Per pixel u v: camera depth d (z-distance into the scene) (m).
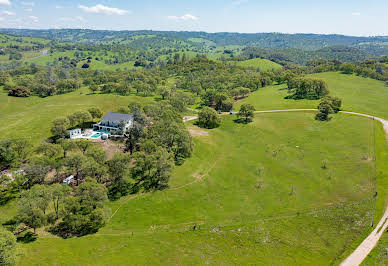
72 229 54.94
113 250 49.97
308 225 58.38
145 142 83.31
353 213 60.94
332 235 54.72
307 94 177.00
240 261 48.38
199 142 105.75
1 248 39.91
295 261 48.19
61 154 84.06
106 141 96.00
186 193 71.69
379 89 196.12
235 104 171.38
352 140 102.88
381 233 53.44
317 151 96.50
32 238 51.44
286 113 142.50
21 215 49.91
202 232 56.81
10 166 76.56
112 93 174.25
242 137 114.50
